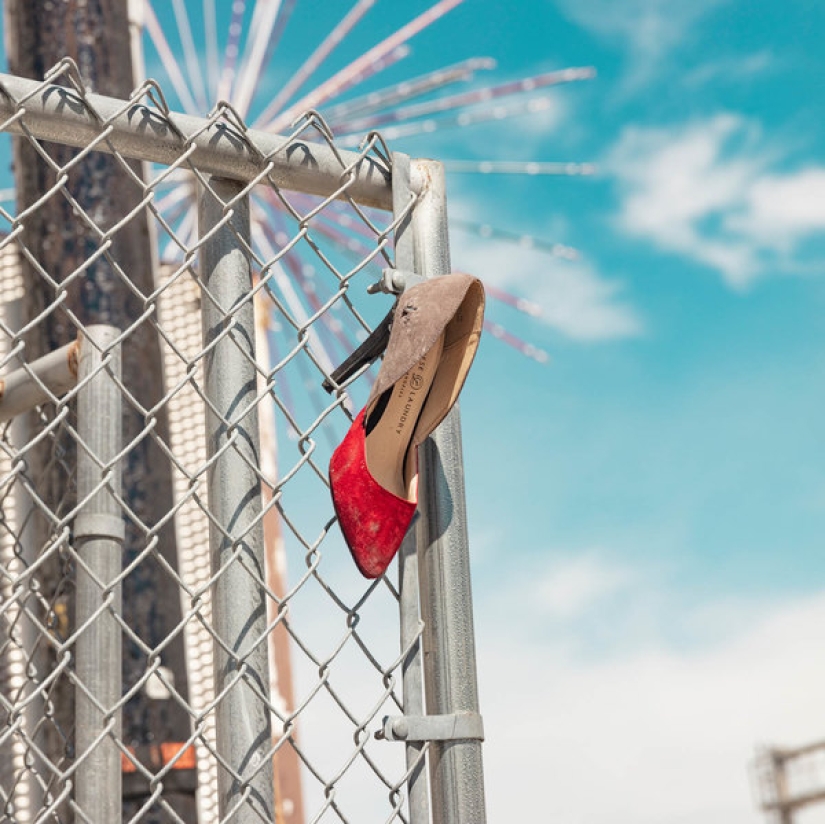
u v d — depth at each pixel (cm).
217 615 187
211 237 197
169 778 346
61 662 181
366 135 212
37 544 329
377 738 191
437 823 192
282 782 731
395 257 212
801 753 3123
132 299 414
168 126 189
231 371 193
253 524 187
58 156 420
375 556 191
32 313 407
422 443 206
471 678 198
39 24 457
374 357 205
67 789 178
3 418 244
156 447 400
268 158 198
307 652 189
